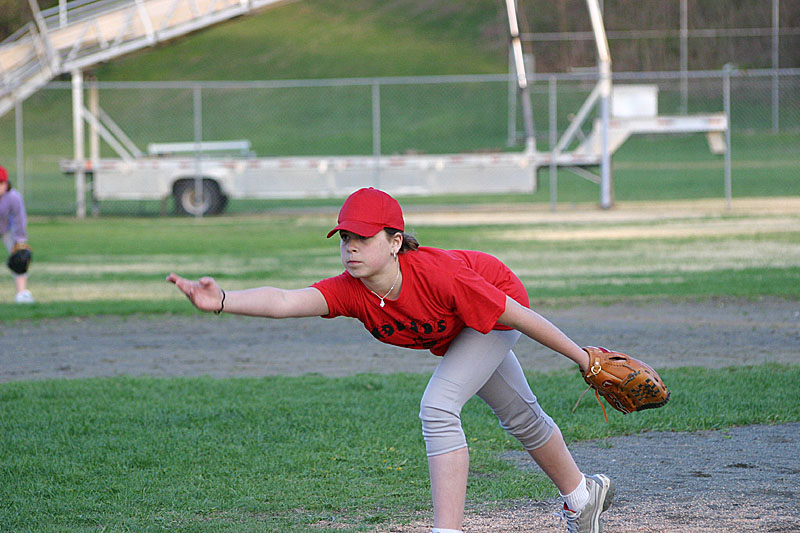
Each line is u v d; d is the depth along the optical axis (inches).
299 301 480.4
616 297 1514.5
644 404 518.9
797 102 7155.5
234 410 850.1
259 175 3580.2
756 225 2659.9
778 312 1368.1
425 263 476.1
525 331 493.7
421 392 920.9
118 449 730.2
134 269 1978.3
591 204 3727.9
